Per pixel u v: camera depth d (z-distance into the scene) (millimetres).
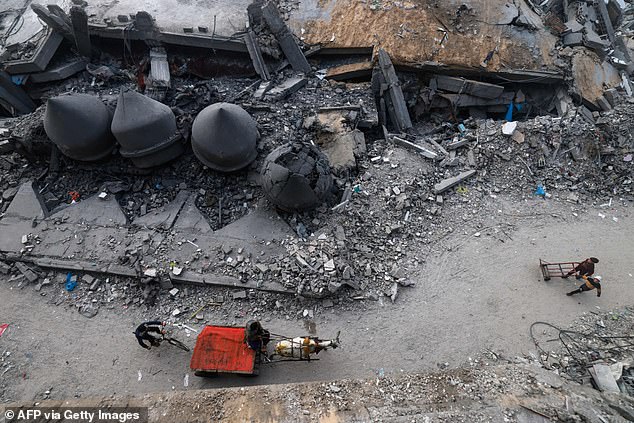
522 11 17797
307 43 17156
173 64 16750
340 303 11547
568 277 12266
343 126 14844
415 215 13586
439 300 11750
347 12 17375
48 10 15766
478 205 14148
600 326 11242
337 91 16312
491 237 13305
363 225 12836
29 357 10578
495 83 17406
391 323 11258
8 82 15914
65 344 10820
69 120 12164
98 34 16422
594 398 8797
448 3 17422
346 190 13555
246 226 12609
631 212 14141
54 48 16062
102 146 13156
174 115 13391
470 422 8102
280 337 10828
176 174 13742
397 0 17297
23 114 16750
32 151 13773
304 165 12305
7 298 11734
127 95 12086
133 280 11914
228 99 15000
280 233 12422
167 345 10734
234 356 9742
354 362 10500
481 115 17734
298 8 17859
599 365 9930
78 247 12320
